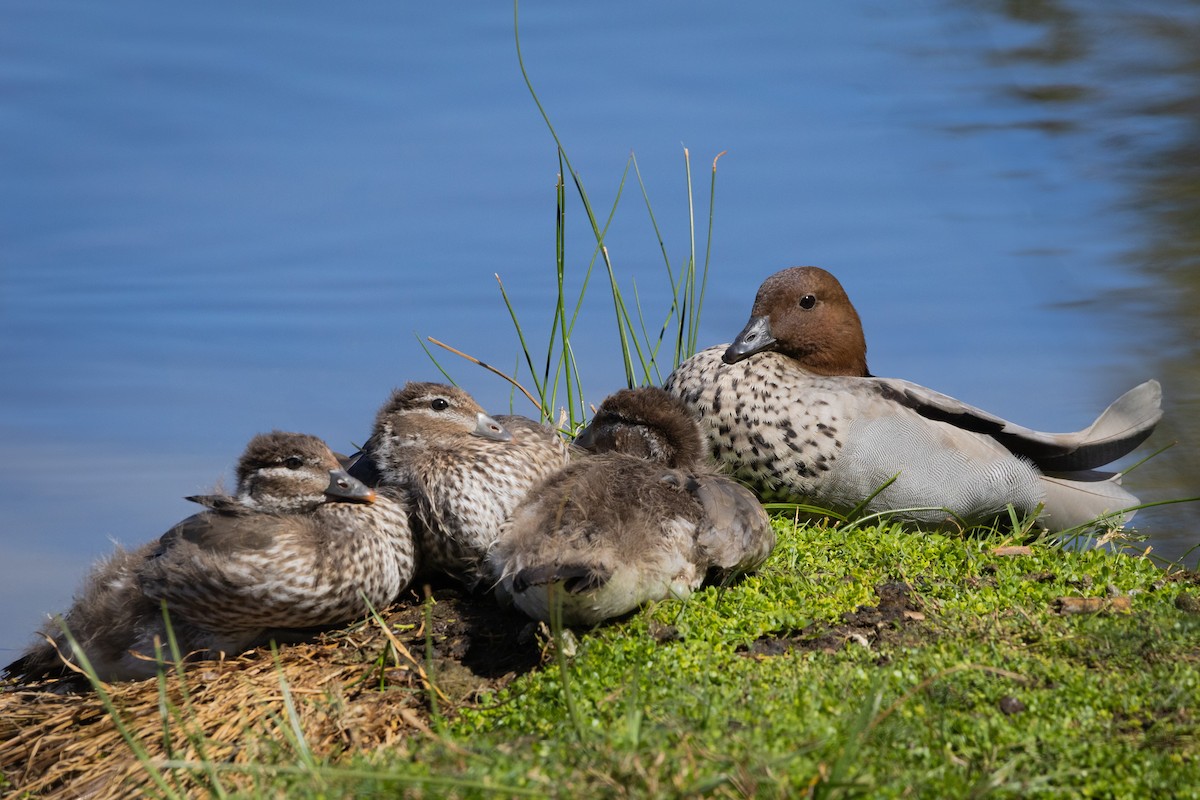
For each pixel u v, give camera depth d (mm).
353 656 10148
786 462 13500
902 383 13828
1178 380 20516
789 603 10070
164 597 10523
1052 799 7195
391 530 11039
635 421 12438
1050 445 13984
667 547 9844
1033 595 10234
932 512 13484
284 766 7824
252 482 11141
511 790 6816
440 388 11945
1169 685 8367
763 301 14359
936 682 8422
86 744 9422
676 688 8453
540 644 9383
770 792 6863
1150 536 15484
